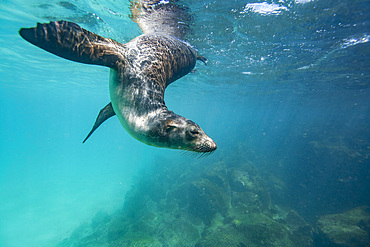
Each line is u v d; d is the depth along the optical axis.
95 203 19.95
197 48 10.60
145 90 2.43
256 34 8.88
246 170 19.00
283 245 9.44
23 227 15.88
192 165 23.53
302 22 7.70
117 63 2.34
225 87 23.52
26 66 16.70
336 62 12.30
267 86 21.19
